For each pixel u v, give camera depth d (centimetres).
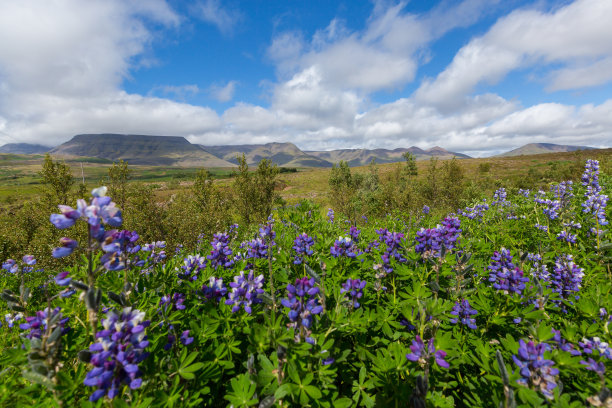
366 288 408
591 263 468
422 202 2175
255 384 231
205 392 247
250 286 302
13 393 255
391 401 254
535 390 210
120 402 202
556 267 399
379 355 284
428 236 425
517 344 260
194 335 288
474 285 418
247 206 1786
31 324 209
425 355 235
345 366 304
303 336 247
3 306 467
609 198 776
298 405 246
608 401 202
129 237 321
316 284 299
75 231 1122
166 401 223
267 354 281
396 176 4988
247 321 309
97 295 193
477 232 782
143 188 1408
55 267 1111
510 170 8894
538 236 640
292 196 6062
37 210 1288
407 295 355
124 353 186
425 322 299
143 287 352
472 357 281
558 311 362
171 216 1430
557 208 643
